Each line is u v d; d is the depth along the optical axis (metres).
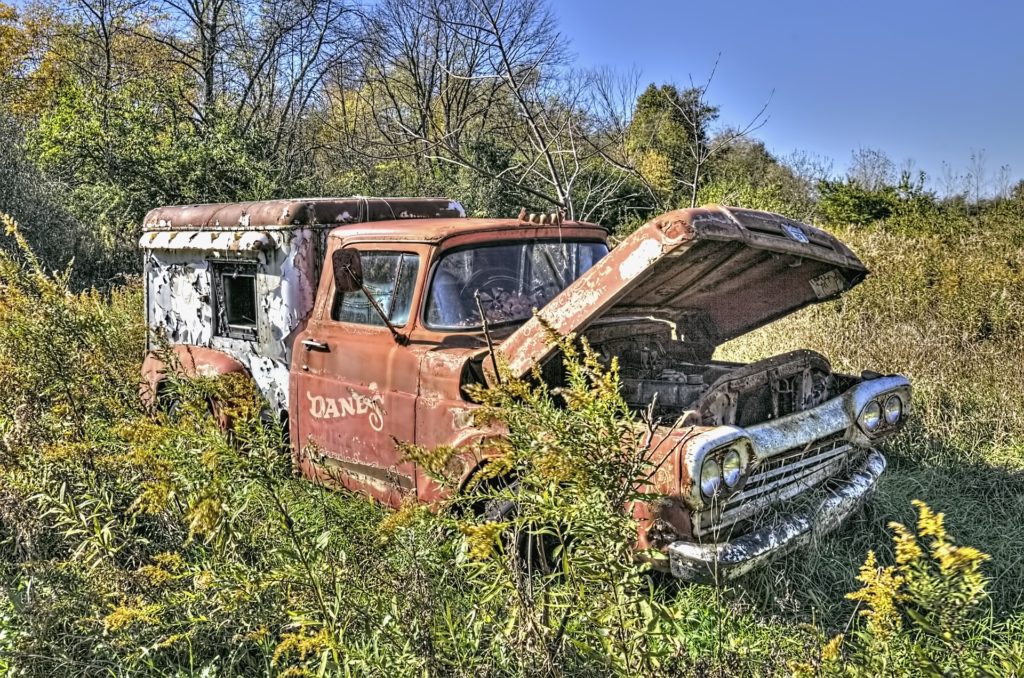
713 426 3.76
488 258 4.70
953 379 6.98
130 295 9.63
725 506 3.57
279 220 5.23
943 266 9.72
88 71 23.48
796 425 3.99
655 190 17.33
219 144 14.80
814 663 2.81
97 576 3.45
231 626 3.41
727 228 3.75
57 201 14.28
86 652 3.50
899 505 4.89
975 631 3.55
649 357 4.77
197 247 5.83
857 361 7.54
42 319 4.68
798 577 3.99
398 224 4.83
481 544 2.54
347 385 4.71
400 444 3.06
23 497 4.05
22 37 27.33
